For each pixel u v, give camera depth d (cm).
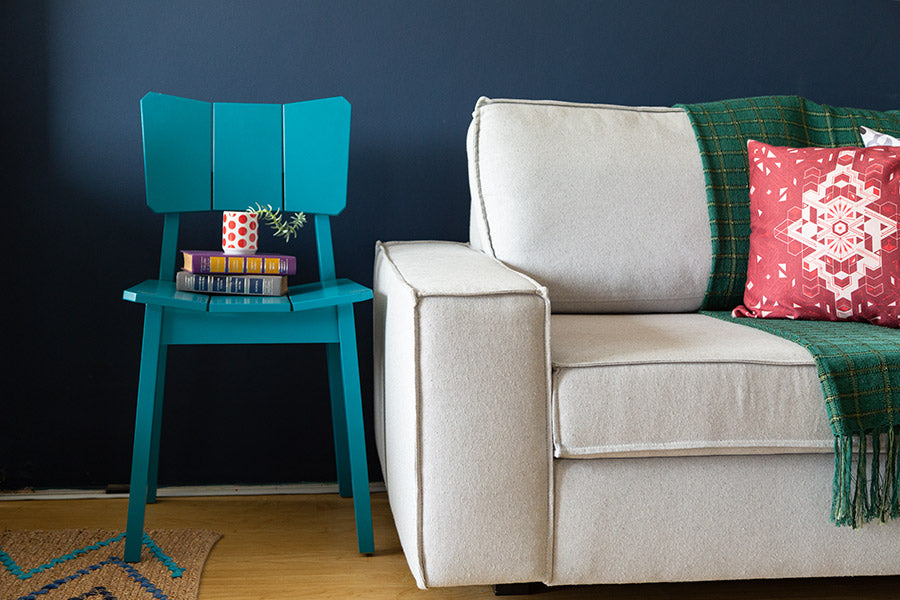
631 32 220
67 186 199
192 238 205
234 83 204
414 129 213
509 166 178
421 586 130
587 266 176
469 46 214
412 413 128
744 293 178
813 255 163
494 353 128
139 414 155
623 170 181
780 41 226
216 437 210
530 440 129
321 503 200
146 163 175
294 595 148
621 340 145
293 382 212
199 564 159
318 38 207
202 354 207
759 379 133
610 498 133
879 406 133
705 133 189
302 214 188
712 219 182
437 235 217
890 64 232
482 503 129
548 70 218
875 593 154
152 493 195
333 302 157
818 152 170
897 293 157
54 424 203
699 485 135
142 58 199
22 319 200
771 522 137
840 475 132
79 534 173
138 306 204
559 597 150
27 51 195
